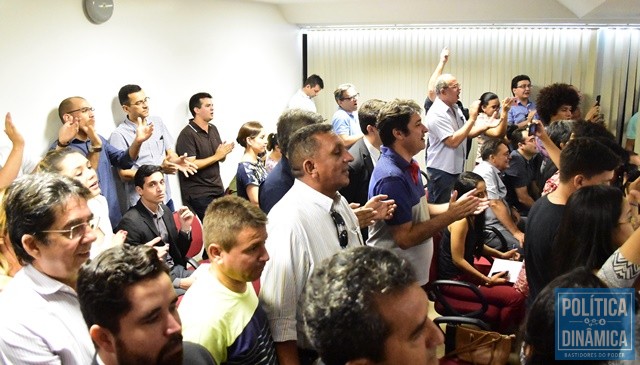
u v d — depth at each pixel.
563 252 1.85
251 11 6.39
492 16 6.68
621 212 1.78
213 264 1.68
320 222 1.94
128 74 4.55
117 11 4.36
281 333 1.82
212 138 5.17
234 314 1.63
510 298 2.99
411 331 0.89
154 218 3.18
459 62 7.19
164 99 5.03
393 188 2.49
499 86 7.10
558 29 6.75
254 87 6.61
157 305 1.17
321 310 0.91
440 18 6.87
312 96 6.99
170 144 4.80
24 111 3.58
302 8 7.07
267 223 1.75
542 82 6.93
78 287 1.19
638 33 6.53
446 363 2.60
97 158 3.73
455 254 3.11
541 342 1.21
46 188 1.51
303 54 7.76
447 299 3.14
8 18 3.41
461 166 4.84
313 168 1.95
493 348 2.55
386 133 2.59
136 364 1.19
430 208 3.16
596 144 2.06
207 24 5.58
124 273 1.16
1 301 1.50
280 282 1.82
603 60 6.70
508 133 5.21
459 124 4.80
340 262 0.96
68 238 1.51
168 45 5.02
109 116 4.37
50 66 3.76
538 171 4.48
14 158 2.83
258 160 4.32
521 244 3.78
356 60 7.58
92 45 4.13
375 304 0.88
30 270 1.54
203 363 1.42
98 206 2.71
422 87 7.38
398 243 2.53
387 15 7.00
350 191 3.43
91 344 1.54
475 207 2.50
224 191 5.40
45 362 1.46
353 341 0.88
